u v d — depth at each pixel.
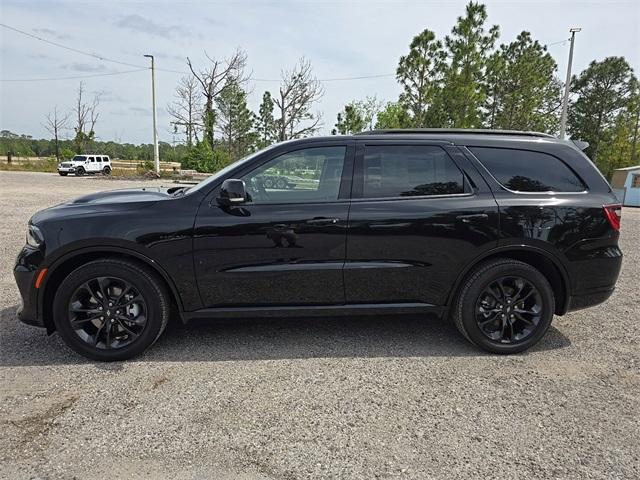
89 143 49.75
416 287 3.49
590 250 3.51
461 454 2.31
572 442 2.42
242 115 39.16
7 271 5.64
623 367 3.33
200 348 3.57
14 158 52.94
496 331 3.56
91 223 3.24
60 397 2.82
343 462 2.24
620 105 36.97
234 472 2.16
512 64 25.72
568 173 3.57
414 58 22.78
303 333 3.88
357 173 3.45
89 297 3.33
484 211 3.40
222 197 3.22
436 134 3.62
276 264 3.37
